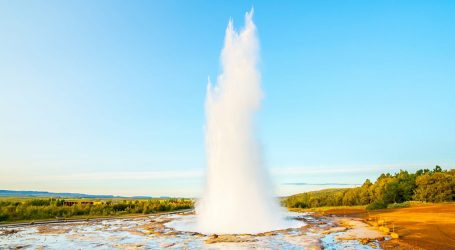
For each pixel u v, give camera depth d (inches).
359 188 3334.2
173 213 2556.6
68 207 2289.6
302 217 1813.5
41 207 2121.1
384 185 2970.0
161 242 1021.2
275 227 1309.1
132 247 950.4
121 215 2320.4
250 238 1047.6
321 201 3444.9
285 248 890.7
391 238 1010.1
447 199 2492.6
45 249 937.5
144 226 1487.5
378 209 2364.7
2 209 1886.1
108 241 1063.0
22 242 1061.1
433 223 1267.2
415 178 3029.0
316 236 1074.1
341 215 1983.3
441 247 849.5
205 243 984.3
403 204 2514.8
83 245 995.9
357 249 865.5
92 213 2354.8
